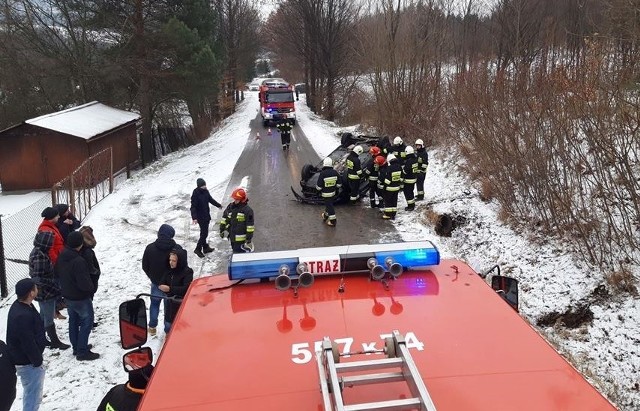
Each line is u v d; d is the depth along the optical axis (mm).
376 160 11773
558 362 2602
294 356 2703
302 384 2480
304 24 32688
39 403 5219
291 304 3246
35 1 23734
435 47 19781
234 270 3479
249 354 2738
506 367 2562
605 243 8031
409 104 19125
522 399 2336
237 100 50000
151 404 2393
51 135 17984
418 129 18250
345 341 2816
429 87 18578
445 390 2398
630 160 7992
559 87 8664
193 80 21906
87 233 6672
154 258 6645
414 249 3693
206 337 2920
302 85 54969
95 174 15734
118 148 20688
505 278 3928
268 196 14133
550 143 8836
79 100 25703
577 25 17438
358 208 12781
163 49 21984
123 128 21203
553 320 7270
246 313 3162
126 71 22438
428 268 3779
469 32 24797
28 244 11062
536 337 2826
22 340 4887
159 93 24266
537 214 9688
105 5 21766
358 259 3590
